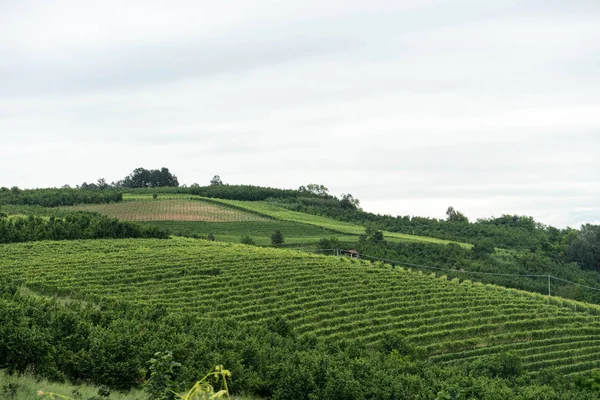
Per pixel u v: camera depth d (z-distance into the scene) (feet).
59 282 189.67
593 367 185.78
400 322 198.70
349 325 188.96
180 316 145.38
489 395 110.32
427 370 128.98
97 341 91.86
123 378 86.22
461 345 189.88
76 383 83.82
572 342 204.44
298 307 197.16
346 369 109.91
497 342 198.90
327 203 562.66
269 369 102.68
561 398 113.29
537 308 236.02
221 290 204.33
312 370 100.07
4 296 122.52
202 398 30.94
